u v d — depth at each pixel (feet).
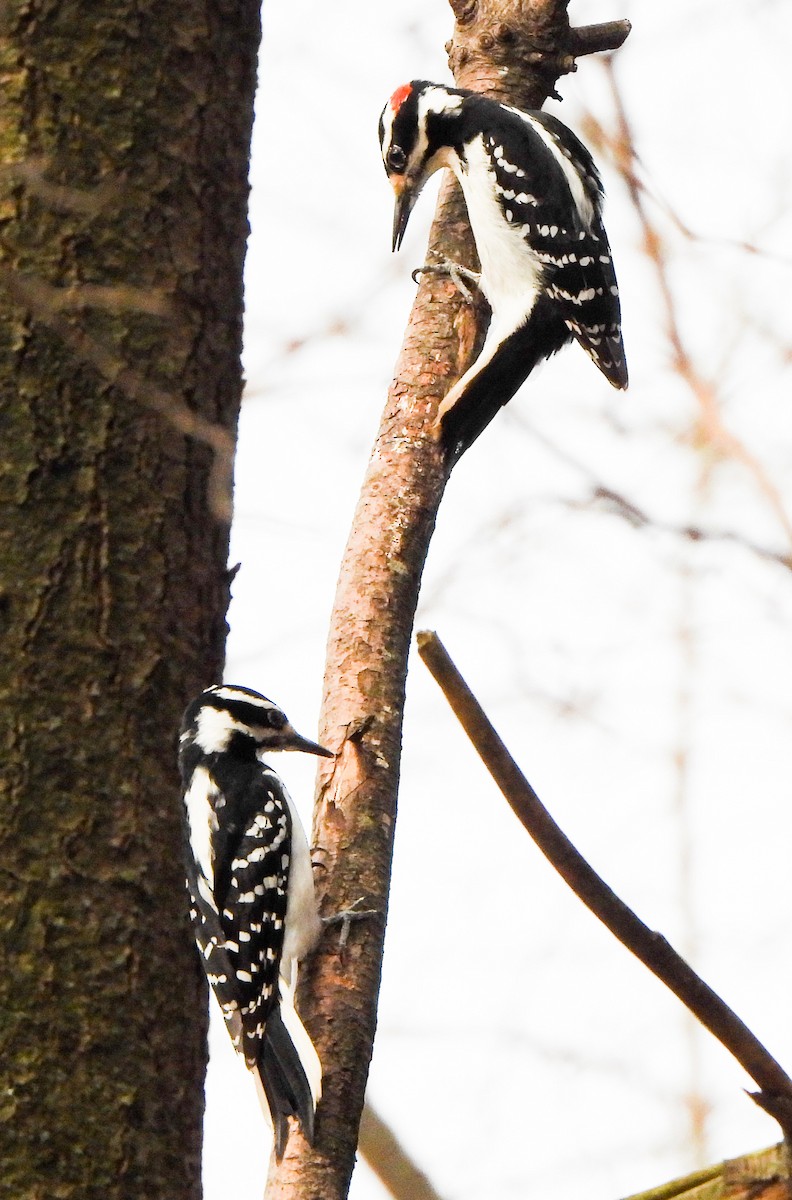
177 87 24.97
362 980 28.37
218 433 23.25
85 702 22.29
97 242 23.77
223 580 24.26
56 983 21.08
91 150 24.11
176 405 23.26
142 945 21.76
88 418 23.18
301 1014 28.22
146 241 24.16
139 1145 20.89
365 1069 27.66
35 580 22.44
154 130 24.56
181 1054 21.83
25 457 22.79
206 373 24.49
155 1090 21.30
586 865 17.17
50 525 22.68
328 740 30.19
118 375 23.29
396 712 30.53
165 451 23.63
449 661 16.97
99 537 22.90
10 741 21.81
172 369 23.95
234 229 25.54
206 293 24.71
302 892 29.48
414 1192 34.94
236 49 25.99
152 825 22.33
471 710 17.11
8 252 23.41
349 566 32.09
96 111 24.25
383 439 34.09
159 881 22.18
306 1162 26.18
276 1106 27.09
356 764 29.86
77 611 22.54
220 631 24.21
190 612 23.57
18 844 21.48
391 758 30.14
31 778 21.75
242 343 25.52
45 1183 20.21
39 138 23.90
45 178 23.65
